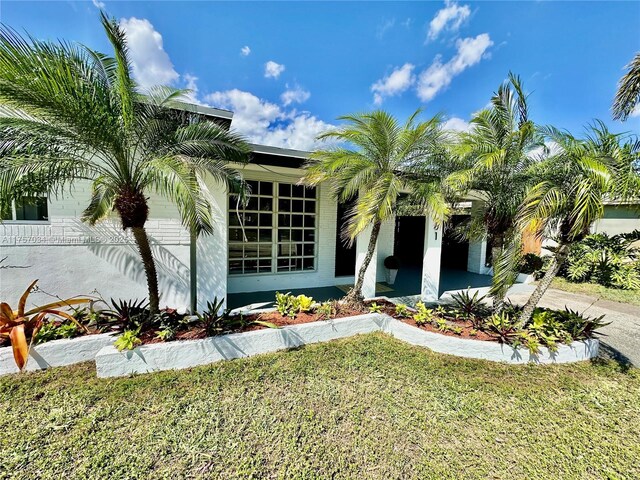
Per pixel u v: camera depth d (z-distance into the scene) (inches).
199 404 132.0
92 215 188.7
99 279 208.2
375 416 128.5
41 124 140.2
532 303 192.2
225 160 187.5
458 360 179.5
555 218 174.1
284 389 145.6
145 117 168.2
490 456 109.3
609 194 158.2
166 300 223.6
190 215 144.6
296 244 346.6
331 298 305.9
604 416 134.0
